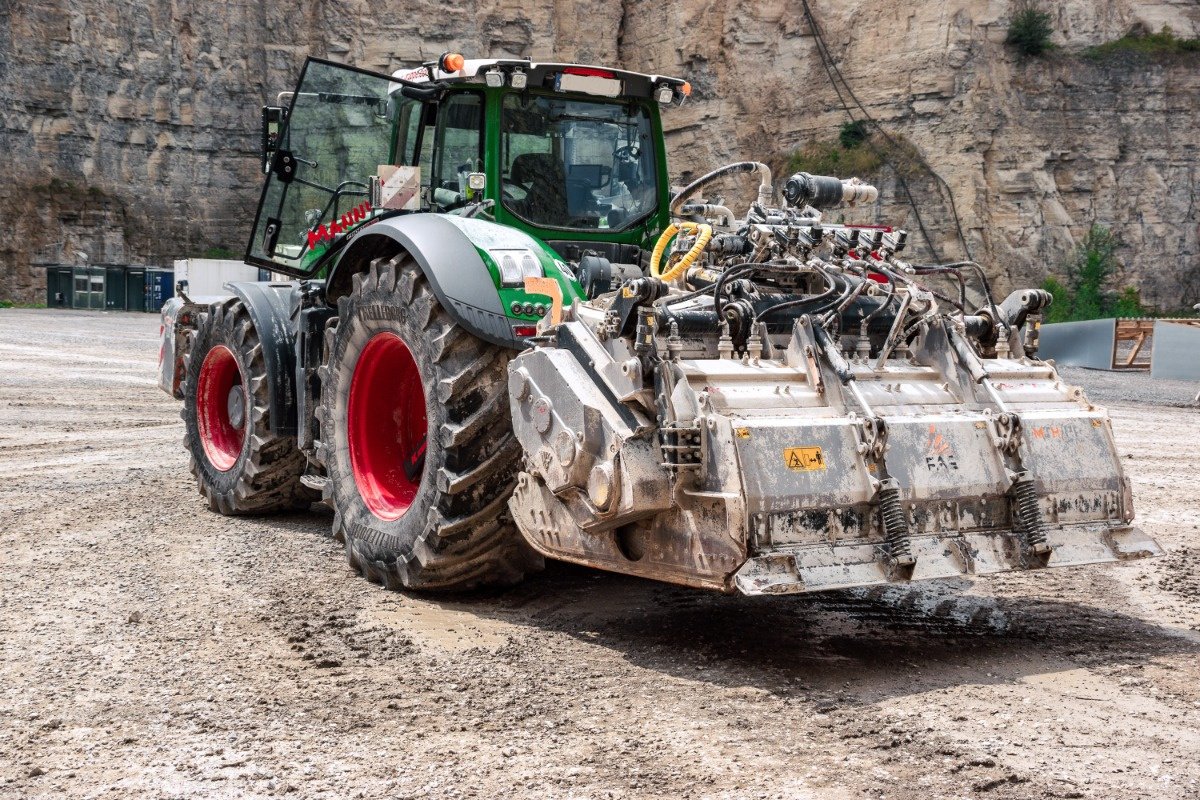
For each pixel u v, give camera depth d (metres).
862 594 5.67
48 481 8.93
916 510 4.49
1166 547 6.88
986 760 3.47
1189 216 43.72
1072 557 4.70
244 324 7.49
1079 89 44.19
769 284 5.21
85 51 53.88
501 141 6.30
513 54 53.62
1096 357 23.20
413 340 5.45
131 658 4.53
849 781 3.34
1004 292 42.59
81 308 49.47
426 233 5.46
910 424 4.52
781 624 5.09
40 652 4.61
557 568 6.18
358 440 6.02
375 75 6.84
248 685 4.21
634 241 6.68
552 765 3.46
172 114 55.06
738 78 48.88
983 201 43.34
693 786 3.30
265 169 7.17
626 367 4.37
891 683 4.26
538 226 6.37
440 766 3.46
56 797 3.26
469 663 4.50
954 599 5.57
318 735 3.72
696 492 4.23
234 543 6.76
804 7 47.84
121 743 3.65
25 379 18.56
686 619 5.16
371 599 5.48
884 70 45.66
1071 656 4.62
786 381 4.58
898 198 43.78
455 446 5.21
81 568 6.05
